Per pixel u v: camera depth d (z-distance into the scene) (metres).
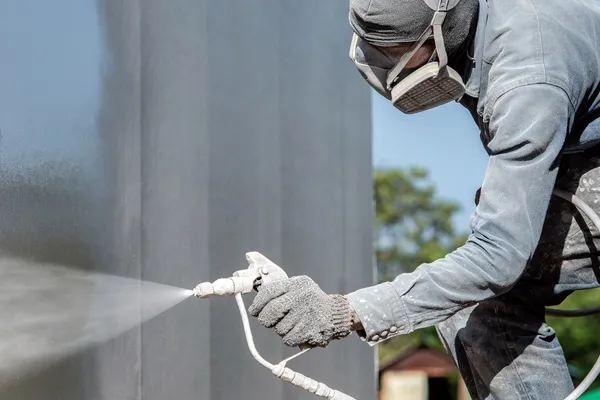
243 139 3.71
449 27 2.30
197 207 3.36
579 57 2.29
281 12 4.07
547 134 2.18
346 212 4.61
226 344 3.54
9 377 2.42
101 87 2.86
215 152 3.51
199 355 3.34
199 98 3.42
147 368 3.04
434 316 2.23
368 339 2.22
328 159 4.44
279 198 3.97
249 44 3.79
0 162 2.38
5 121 2.41
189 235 3.31
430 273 2.22
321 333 2.16
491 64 2.36
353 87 4.74
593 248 2.61
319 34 4.40
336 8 4.60
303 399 4.16
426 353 18.81
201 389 3.34
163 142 3.19
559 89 2.21
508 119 2.21
